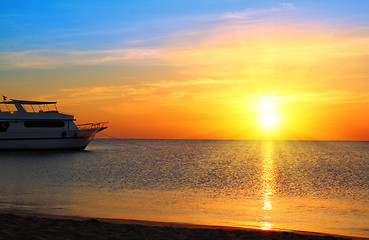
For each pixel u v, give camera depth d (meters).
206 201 23.33
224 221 17.22
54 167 49.81
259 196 25.94
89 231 11.41
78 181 33.94
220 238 11.23
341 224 16.92
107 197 24.11
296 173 45.03
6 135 65.38
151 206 21.02
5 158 61.59
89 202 21.91
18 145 66.19
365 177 40.38
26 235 10.52
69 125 69.75
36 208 19.36
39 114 67.06
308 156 89.00
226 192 27.66
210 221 17.14
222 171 46.47
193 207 21.02
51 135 68.31
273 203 23.00
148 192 26.94
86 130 71.12
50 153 68.69
